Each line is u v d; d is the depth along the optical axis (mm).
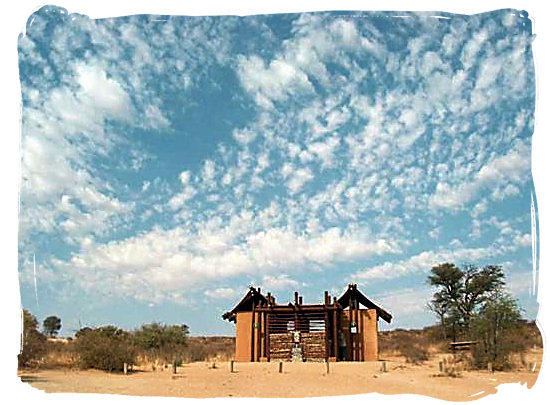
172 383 17406
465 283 40375
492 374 18438
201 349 36781
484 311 22000
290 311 31391
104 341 22125
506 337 20422
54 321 20375
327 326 30922
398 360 29969
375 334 31281
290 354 30922
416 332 50656
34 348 19000
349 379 18328
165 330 35156
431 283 40812
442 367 20875
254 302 32281
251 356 31578
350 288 31797
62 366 19672
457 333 36844
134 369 21875
